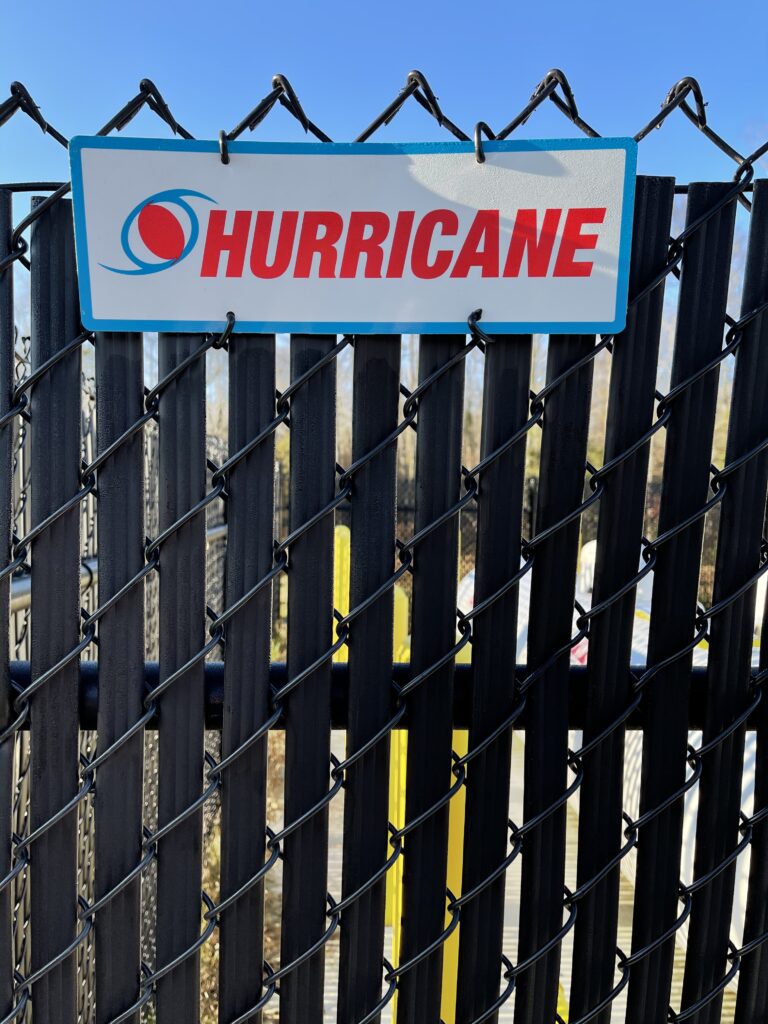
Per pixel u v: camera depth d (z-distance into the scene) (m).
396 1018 1.16
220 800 1.11
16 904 1.68
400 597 2.73
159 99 0.98
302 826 1.12
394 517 1.10
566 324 1.05
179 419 1.06
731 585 1.16
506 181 1.01
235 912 1.12
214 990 3.17
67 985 1.12
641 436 1.11
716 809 1.19
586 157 1.01
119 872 1.11
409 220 1.02
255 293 1.03
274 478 1.08
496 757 1.13
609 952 1.18
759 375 1.13
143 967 1.15
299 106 1.00
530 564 1.12
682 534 1.14
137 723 1.08
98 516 1.07
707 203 1.09
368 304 1.04
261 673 1.10
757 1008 1.22
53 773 1.09
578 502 1.11
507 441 1.09
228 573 1.09
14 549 1.08
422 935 1.15
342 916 1.14
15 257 1.04
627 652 1.14
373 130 1.01
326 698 1.11
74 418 1.06
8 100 0.96
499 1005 1.16
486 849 1.15
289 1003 1.14
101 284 1.01
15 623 1.83
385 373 1.07
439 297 1.04
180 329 1.03
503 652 1.12
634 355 1.10
